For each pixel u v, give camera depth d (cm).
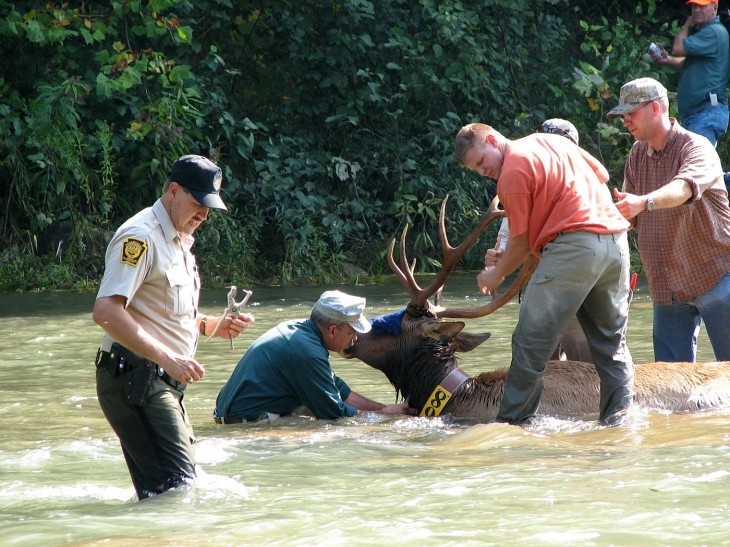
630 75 6744
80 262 5862
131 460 1739
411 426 2411
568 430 2244
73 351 3541
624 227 2267
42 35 5641
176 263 1722
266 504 1619
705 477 1672
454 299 4825
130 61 5756
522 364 2261
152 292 1706
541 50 6969
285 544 1395
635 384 2422
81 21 5900
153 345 1639
